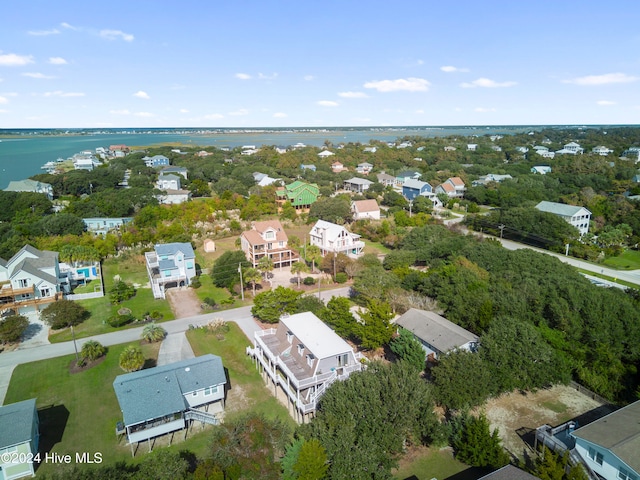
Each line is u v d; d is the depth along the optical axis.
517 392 41.81
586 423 37.09
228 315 57.53
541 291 51.09
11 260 61.72
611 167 159.25
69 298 61.62
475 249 67.00
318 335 41.56
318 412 33.81
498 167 176.88
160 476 25.80
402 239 81.75
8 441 29.95
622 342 43.84
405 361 38.66
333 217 105.06
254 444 29.05
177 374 37.19
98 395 40.19
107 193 118.44
